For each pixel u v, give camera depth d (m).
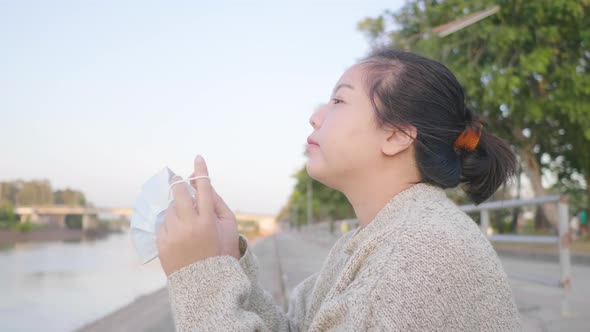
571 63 12.42
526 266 6.43
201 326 0.75
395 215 0.82
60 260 24.72
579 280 6.49
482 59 13.30
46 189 101.25
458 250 0.69
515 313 0.74
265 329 0.80
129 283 12.46
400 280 0.67
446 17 12.81
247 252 0.98
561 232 3.81
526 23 12.02
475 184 0.99
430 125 0.86
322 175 0.92
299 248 18.98
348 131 0.88
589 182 16.22
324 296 1.01
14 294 10.41
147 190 0.91
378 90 0.88
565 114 12.88
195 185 0.90
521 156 14.05
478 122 0.95
